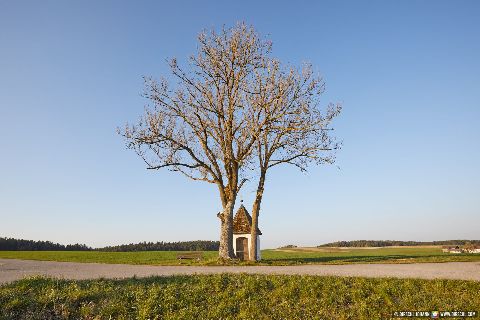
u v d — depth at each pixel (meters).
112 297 17.80
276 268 28.61
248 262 33.94
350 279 21.22
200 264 33.28
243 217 44.16
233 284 20.27
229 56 37.88
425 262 33.81
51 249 98.19
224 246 35.84
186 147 37.00
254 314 17.08
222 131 37.69
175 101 37.47
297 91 37.44
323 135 37.19
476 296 18.80
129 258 46.97
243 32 38.06
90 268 29.77
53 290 17.81
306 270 26.53
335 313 17.28
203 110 37.50
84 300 17.42
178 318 16.53
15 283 19.30
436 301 18.17
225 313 17.11
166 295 18.36
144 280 20.67
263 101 36.75
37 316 15.82
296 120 36.78
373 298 18.41
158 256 53.72
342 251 81.25
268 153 39.25
